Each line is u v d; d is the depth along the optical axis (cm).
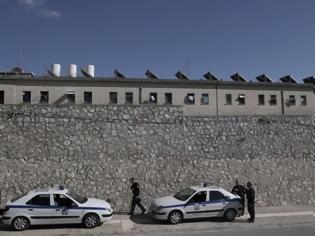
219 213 1964
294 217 2116
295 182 2552
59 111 2256
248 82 3491
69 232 1720
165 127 2388
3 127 2184
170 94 3281
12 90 2930
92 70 3353
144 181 2312
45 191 1798
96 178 2253
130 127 2339
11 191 2148
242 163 2470
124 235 1712
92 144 2275
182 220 1945
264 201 2475
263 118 2550
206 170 2408
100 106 2311
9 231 1722
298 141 2598
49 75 3169
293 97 3650
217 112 3391
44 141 2220
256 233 1755
